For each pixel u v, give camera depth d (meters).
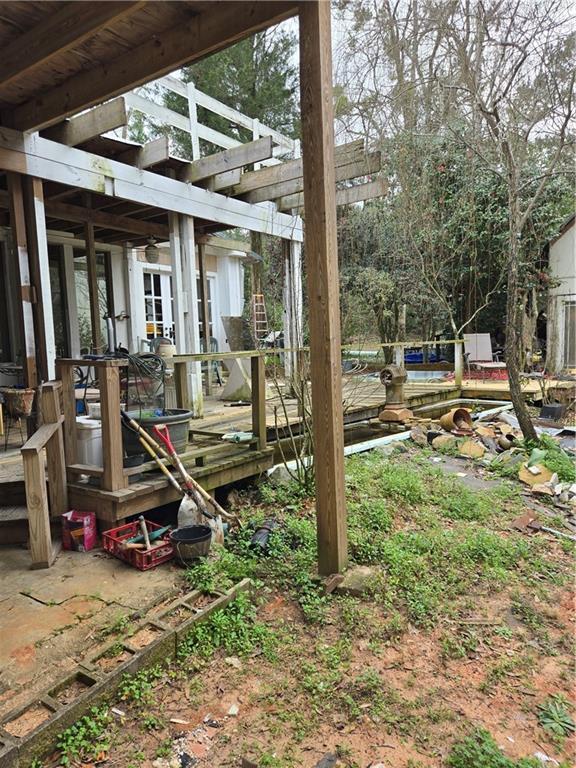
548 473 4.77
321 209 2.64
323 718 1.88
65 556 2.99
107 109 4.02
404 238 10.92
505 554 3.26
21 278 4.19
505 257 10.47
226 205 5.96
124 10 2.58
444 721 1.87
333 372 2.73
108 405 3.03
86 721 1.81
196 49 2.84
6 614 2.37
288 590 2.76
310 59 2.56
